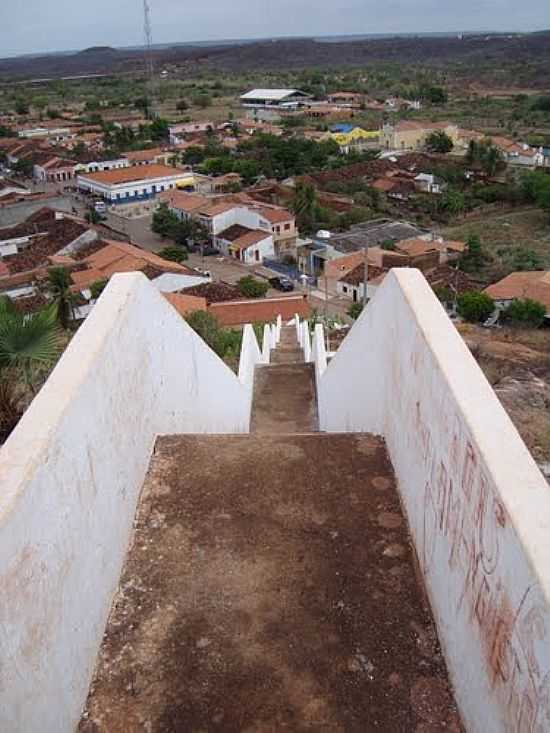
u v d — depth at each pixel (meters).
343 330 22.14
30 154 82.88
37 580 2.90
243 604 4.03
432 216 60.31
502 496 2.58
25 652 2.72
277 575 4.23
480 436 2.93
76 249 45.31
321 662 3.64
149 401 5.33
